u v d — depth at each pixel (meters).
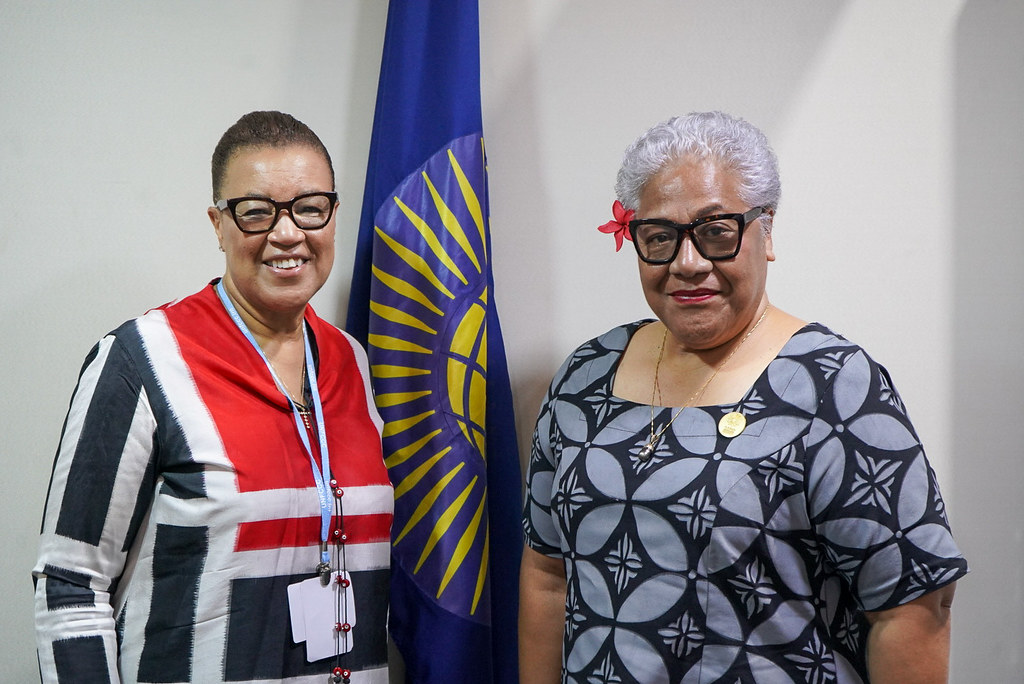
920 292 1.86
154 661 1.22
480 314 1.64
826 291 1.85
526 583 1.44
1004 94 1.85
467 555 1.61
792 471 1.13
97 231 1.62
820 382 1.16
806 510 1.14
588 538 1.25
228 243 1.28
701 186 1.15
